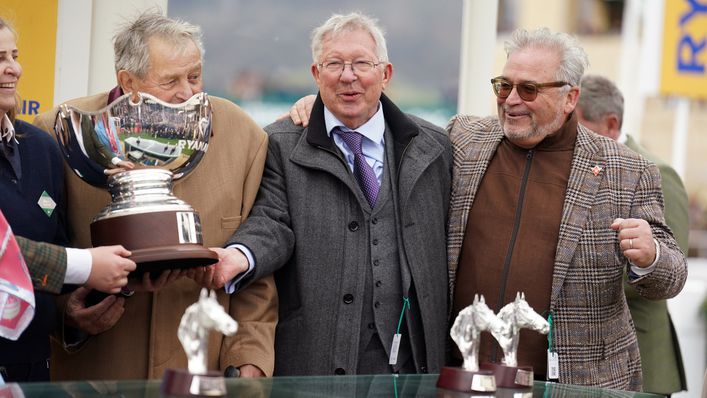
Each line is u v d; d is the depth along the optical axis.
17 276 6.86
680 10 15.54
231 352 8.71
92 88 10.88
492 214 9.59
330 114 9.34
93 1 10.83
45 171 8.12
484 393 6.79
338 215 9.13
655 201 9.67
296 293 9.14
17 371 7.93
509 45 9.73
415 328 9.21
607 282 9.47
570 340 9.38
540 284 9.35
